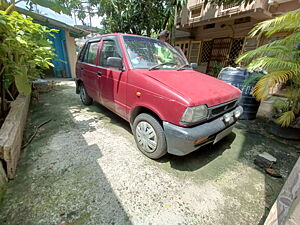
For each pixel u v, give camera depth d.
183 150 1.55
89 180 1.56
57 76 7.49
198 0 7.79
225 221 1.24
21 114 2.12
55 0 2.55
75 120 2.90
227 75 3.40
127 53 2.06
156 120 1.75
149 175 1.67
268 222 0.87
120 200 1.37
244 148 2.28
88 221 1.18
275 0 5.12
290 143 2.45
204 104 1.50
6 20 1.55
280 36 4.93
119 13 4.83
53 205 1.29
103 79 2.48
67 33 6.86
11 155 1.47
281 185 1.62
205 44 7.98
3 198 1.31
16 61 2.12
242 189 1.55
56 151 1.98
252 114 3.35
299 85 2.41
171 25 4.65
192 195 1.46
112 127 2.69
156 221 1.21
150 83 1.68
